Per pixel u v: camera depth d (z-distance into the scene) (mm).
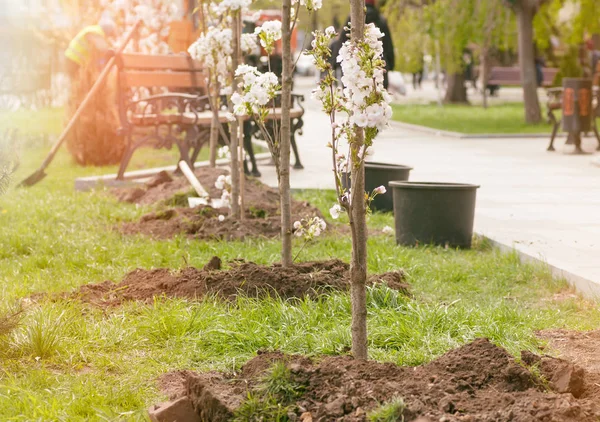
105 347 5992
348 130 5516
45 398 5527
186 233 8055
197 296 6574
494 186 10266
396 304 6461
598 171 11297
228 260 7145
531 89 17891
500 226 8414
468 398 5113
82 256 7418
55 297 6566
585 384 5500
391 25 23266
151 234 8070
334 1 37844
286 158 6754
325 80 5574
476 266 7371
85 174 10727
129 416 5371
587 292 6855
